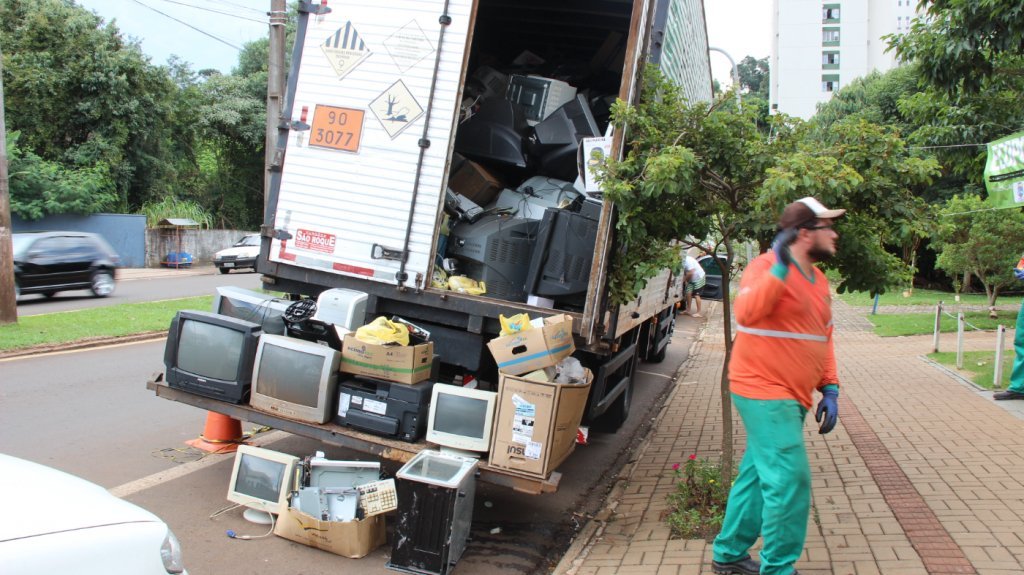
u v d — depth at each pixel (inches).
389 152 228.5
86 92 1193.4
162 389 217.2
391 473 239.3
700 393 402.6
